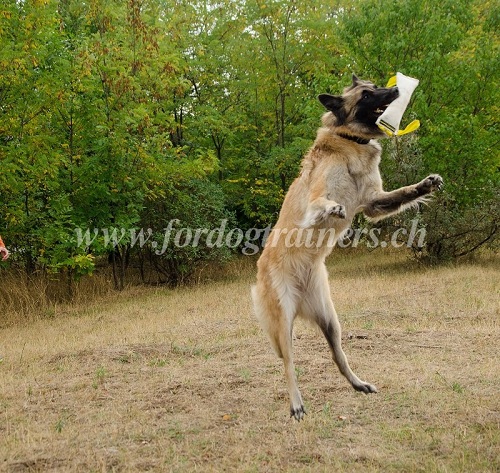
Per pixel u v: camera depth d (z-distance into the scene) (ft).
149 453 16.62
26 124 46.83
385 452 16.10
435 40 55.26
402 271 54.03
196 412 19.77
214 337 31.55
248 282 55.83
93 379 24.07
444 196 52.95
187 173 55.11
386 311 36.09
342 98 20.31
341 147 19.93
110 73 51.29
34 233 46.73
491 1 65.82
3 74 44.52
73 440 17.67
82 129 50.90
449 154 55.26
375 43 56.75
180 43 65.92
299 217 19.83
